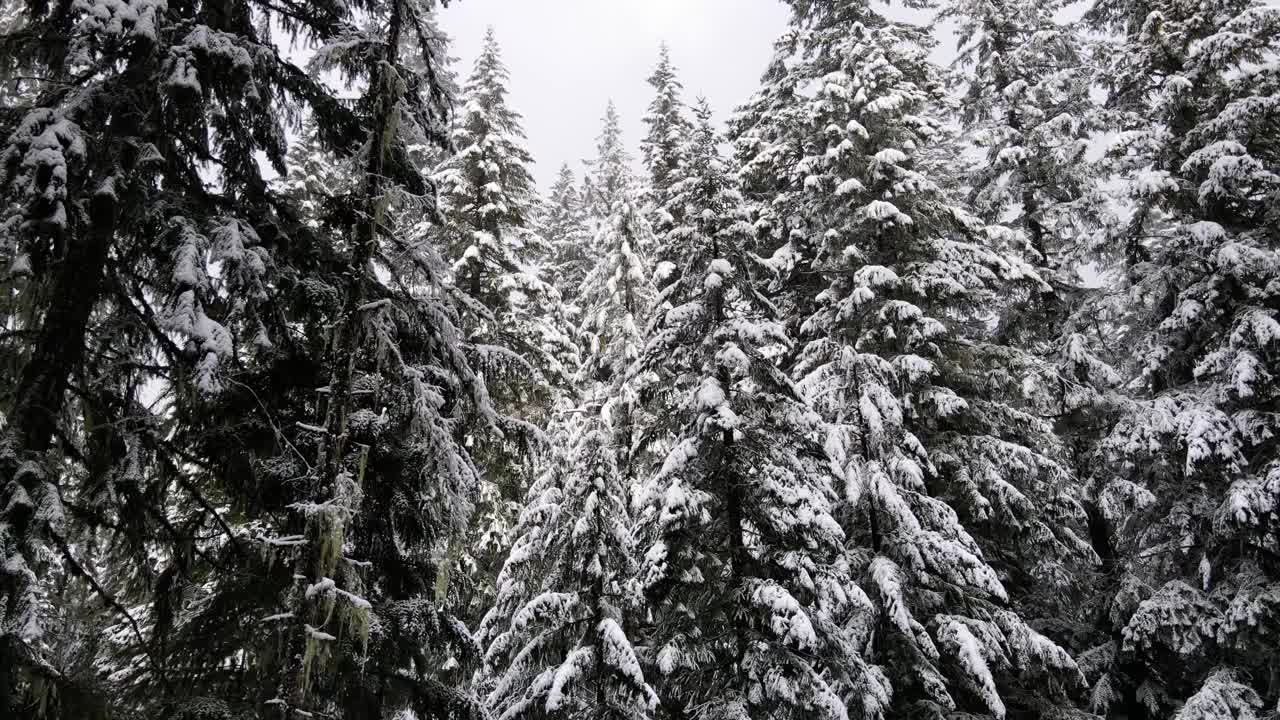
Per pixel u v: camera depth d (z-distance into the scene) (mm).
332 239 8688
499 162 18672
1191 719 12477
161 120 7246
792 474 10953
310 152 17000
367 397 8164
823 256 15633
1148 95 17938
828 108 15414
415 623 7660
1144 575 15320
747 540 11727
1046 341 18109
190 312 5973
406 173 9172
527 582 11086
